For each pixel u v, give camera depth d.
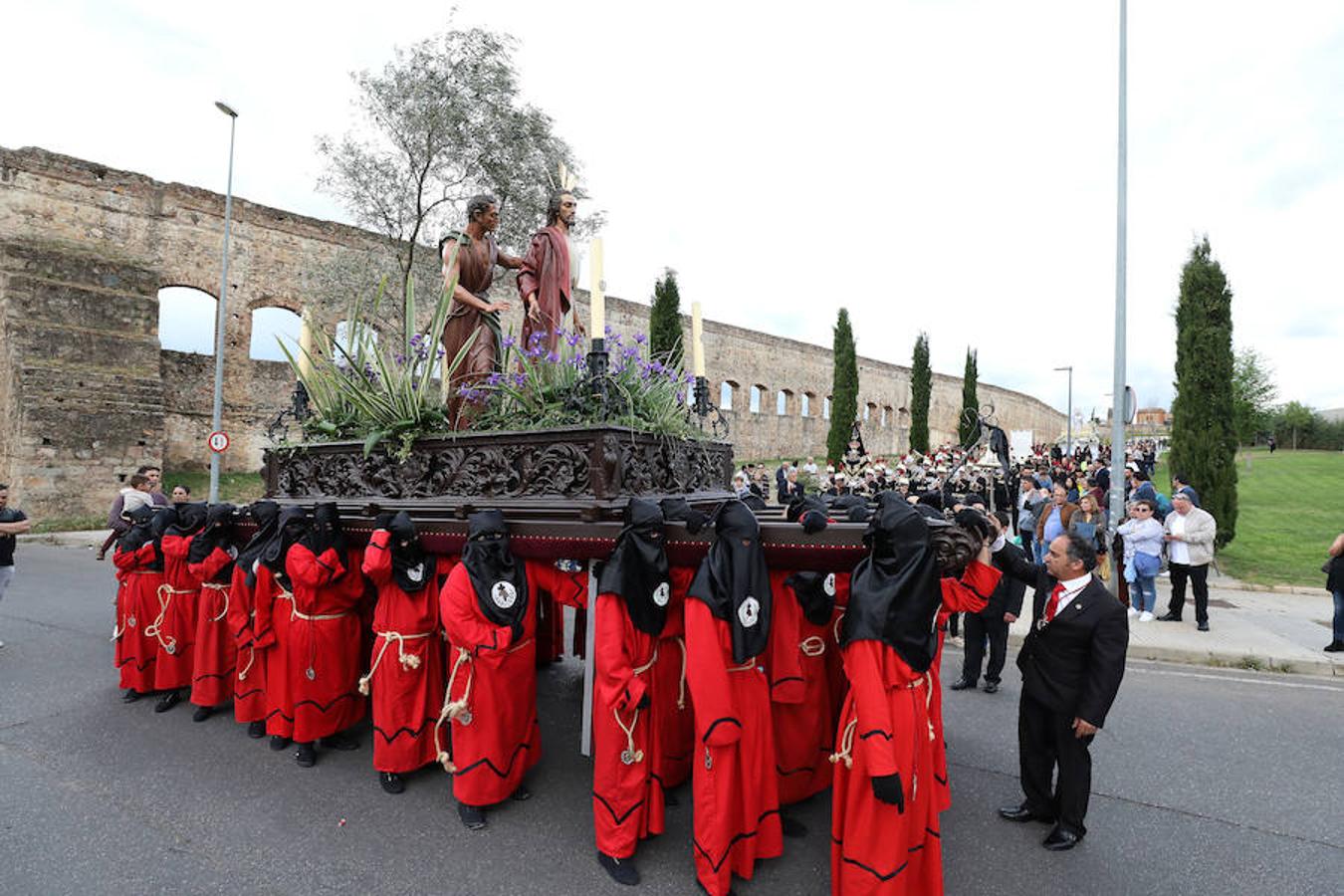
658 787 3.55
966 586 3.39
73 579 11.20
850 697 2.97
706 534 3.53
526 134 15.63
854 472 17.61
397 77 15.10
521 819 3.87
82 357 17.59
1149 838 3.73
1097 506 8.40
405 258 16.88
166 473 19.69
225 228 17.30
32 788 4.18
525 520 4.04
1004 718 5.63
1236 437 12.78
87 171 18.75
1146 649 7.57
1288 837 3.75
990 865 3.47
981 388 49.06
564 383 4.73
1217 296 12.80
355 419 5.56
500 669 3.83
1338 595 7.28
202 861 3.42
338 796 4.12
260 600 4.73
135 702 5.72
